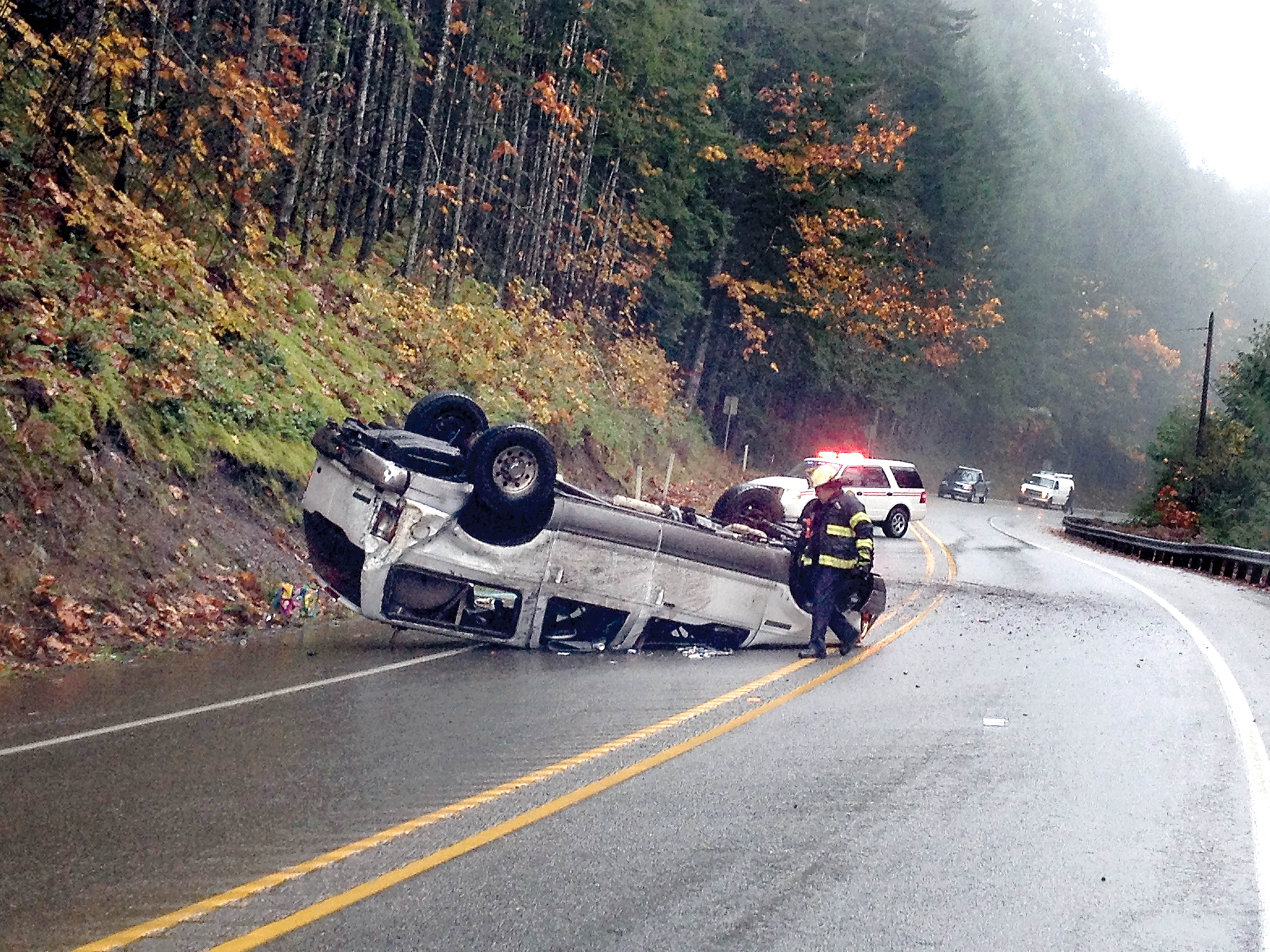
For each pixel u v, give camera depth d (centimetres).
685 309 3753
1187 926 496
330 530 1010
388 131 2316
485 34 2591
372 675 891
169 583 1070
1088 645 1270
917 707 898
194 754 657
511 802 607
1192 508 4412
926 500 2780
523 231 3112
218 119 1733
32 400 1078
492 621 1016
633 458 2914
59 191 1336
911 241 4941
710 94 3406
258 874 490
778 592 1102
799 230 4012
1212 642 1355
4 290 1163
